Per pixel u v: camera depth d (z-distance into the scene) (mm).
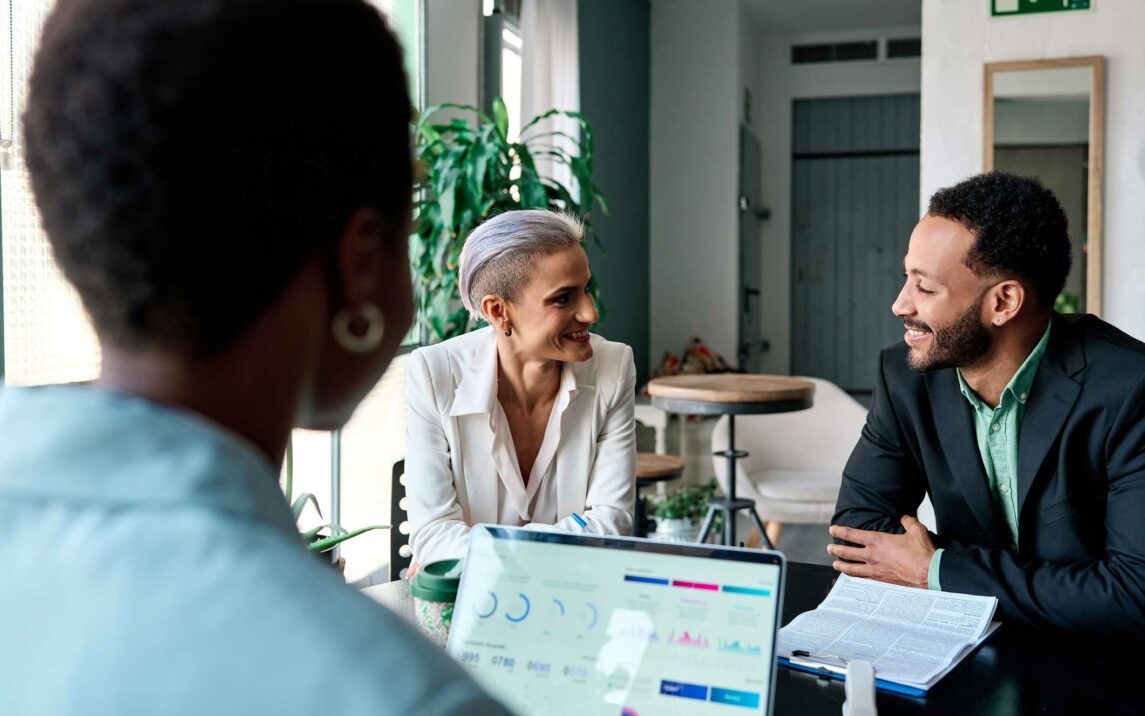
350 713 295
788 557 4414
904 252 8000
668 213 7074
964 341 1506
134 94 359
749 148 7434
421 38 3803
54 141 369
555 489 1813
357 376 454
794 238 8219
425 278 3496
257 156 374
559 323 1659
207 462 349
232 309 385
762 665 850
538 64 4617
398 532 2035
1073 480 1510
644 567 908
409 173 445
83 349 2146
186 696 305
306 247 398
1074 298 4234
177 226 365
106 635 317
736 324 7012
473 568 958
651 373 7051
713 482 5031
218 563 325
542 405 1800
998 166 4230
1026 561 1407
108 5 369
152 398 391
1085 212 4195
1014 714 1039
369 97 407
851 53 7883
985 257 1462
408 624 339
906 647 1216
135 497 340
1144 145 4125
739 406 3180
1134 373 1465
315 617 316
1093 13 4129
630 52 6535
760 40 7969
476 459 1768
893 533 1698
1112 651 1239
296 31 385
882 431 1750
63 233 373
